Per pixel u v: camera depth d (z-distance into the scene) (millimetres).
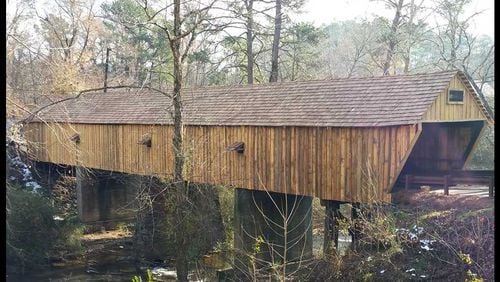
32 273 18406
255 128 16438
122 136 21109
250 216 17500
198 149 17859
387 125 13320
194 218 15672
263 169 16312
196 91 19828
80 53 30422
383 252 12594
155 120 19516
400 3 27984
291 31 27312
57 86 23688
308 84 16812
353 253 13195
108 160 21828
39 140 25141
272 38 30859
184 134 18125
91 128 22578
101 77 33594
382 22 30328
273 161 16062
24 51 23531
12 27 17781
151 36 34062
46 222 19719
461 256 11078
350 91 15414
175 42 14000
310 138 15156
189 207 16375
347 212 22250
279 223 17891
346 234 18297
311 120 15055
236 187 17047
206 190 17469
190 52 22938
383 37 28578
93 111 23062
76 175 24969
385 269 11992
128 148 20875
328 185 14797
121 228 24828
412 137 12977
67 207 24875
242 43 28938
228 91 18844
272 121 15945
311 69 32250
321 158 14930
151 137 19750
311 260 14766
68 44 29234
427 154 16500
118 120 21125
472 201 12977
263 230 17594
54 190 25281
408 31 28625
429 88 13664
